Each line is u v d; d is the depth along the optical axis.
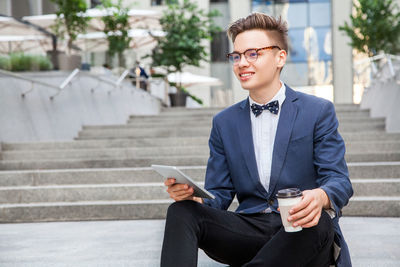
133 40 13.41
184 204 1.82
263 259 1.73
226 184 2.14
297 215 1.60
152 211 4.71
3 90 7.17
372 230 3.69
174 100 16.02
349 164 5.36
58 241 3.56
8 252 3.19
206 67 19.12
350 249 3.01
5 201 5.14
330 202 1.71
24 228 4.31
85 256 2.98
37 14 10.80
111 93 11.18
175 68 15.70
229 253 1.98
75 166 6.17
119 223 4.46
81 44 9.94
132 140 7.22
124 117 11.72
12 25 7.63
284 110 2.00
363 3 13.38
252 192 2.03
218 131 2.14
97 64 10.60
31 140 7.67
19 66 7.70
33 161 6.23
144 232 3.90
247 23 1.96
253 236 1.96
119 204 4.73
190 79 16.73
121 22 12.59
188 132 8.39
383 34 12.93
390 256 2.78
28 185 5.58
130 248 3.22
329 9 18.42
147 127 9.35
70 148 7.13
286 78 18.58
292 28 18.55
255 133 2.06
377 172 5.22
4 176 5.61
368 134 6.95
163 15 15.12
